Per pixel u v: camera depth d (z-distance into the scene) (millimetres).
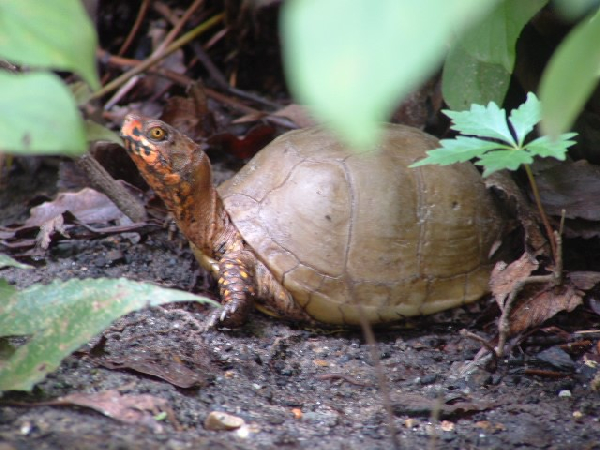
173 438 3975
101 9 12492
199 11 12547
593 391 5676
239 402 5066
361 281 6785
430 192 7105
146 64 10742
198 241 7316
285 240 6891
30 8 1984
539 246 6883
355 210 6879
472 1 1212
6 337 5270
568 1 1616
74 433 3766
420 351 6598
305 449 4258
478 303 7070
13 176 10117
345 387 5770
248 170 7715
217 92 11742
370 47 1174
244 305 6707
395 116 9180
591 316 6902
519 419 5160
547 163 7953
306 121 9695
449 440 4695
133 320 6391
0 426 3770
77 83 8750
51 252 7875
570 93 1656
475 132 4895
